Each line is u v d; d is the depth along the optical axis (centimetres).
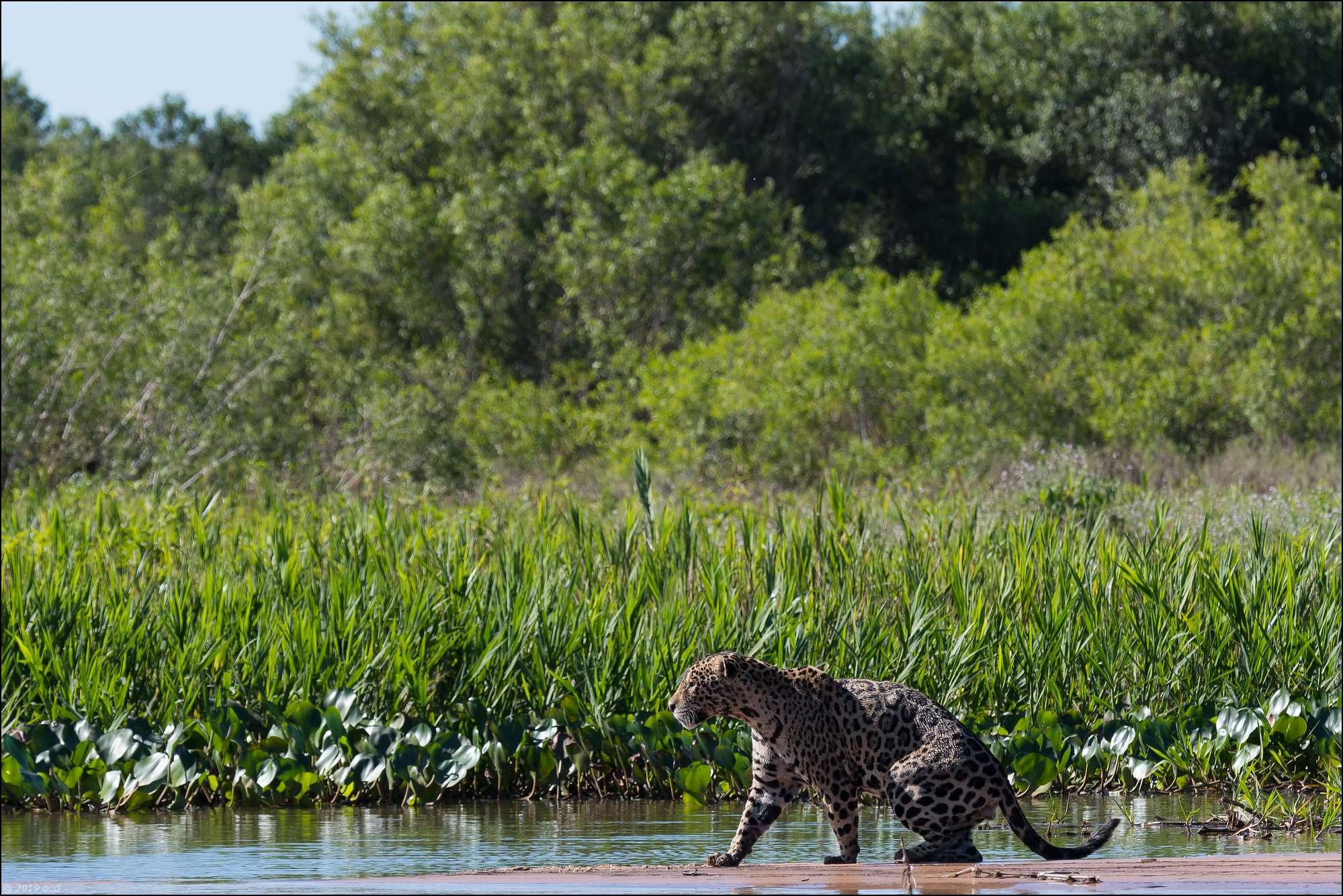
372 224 10444
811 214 14475
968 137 15738
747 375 8694
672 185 10400
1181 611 3338
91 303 7712
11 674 3134
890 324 8788
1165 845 2353
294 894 1617
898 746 2080
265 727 2952
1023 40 15100
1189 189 10531
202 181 16262
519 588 3316
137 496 5597
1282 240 8988
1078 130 14388
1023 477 6322
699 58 12444
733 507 4519
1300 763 3123
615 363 9994
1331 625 3375
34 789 2762
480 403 9556
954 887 1570
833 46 14762
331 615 3164
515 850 2323
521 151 11294
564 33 12019
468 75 11731
